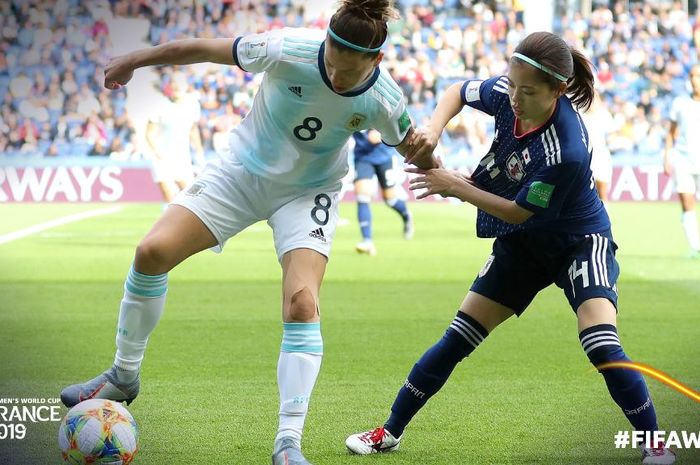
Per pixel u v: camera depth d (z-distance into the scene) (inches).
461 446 250.5
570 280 232.1
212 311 470.0
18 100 1229.1
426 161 235.5
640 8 1333.7
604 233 235.8
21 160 1154.0
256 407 287.7
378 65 222.1
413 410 242.4
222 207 239.8
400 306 489.4
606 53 1301.7
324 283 564.4
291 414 221.0
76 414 216.4
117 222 921.5
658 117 1259.8
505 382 326.0
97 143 1214.3
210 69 1226.0
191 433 258.8
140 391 307.6
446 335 242.1
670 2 1330.0
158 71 1159.6
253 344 388.8
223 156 245.4
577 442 254.7
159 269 236.4
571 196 231.0
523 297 240.7
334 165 241.6
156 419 273.0
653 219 975.6
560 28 1334.9
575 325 438.6
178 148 791.7
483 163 242.2
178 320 444.1
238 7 1352.1
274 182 238.7
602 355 223.9
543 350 381.7
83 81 1254.3
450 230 874.8
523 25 1346.0
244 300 504.1
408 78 1293.1
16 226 887.1
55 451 239.9
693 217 705.6
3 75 1243.8
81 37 1286.9
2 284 552.4
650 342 404.2
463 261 661.9
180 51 227.9
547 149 223.3
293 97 223.1
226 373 335.9
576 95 233.6
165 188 794.8
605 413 284.7
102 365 347.6
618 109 1251.2
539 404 295.9
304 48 218.1
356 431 264.4
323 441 254.5
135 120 1154.7
